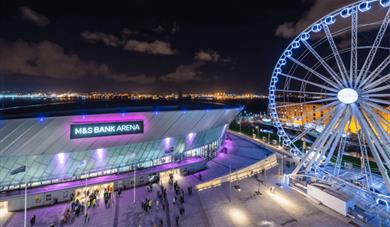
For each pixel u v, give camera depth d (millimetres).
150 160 55469
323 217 37969
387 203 38906
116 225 35781
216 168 61344
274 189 47188
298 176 50125
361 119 39750
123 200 43500
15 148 40812
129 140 49875
